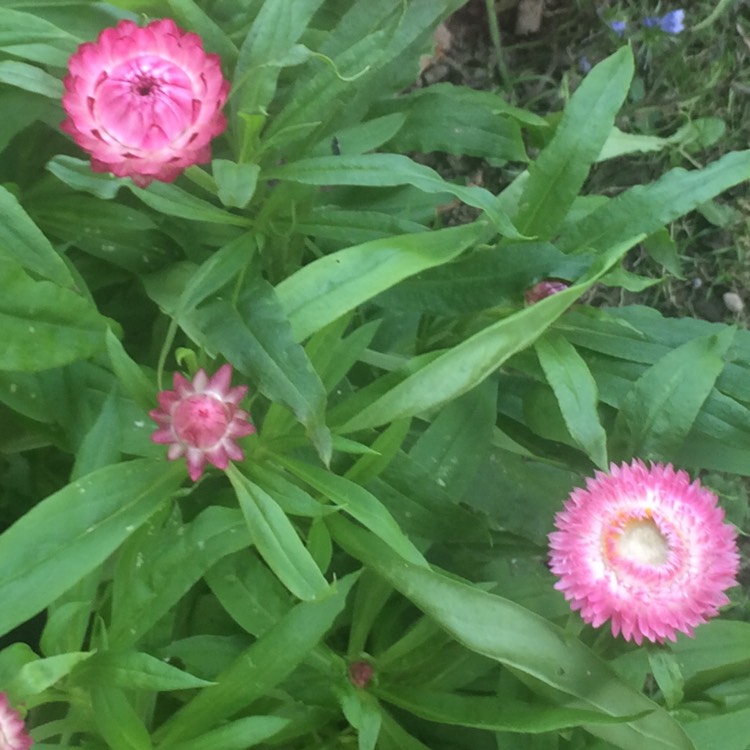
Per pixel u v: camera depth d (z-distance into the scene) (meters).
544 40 0.56
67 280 0.30
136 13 0.33
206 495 0.33
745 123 0.56
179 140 0.29
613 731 0.30
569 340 0.36
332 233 0.33
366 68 0.31
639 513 0.30
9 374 0.31
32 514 0.27
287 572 0.28
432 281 0.34
